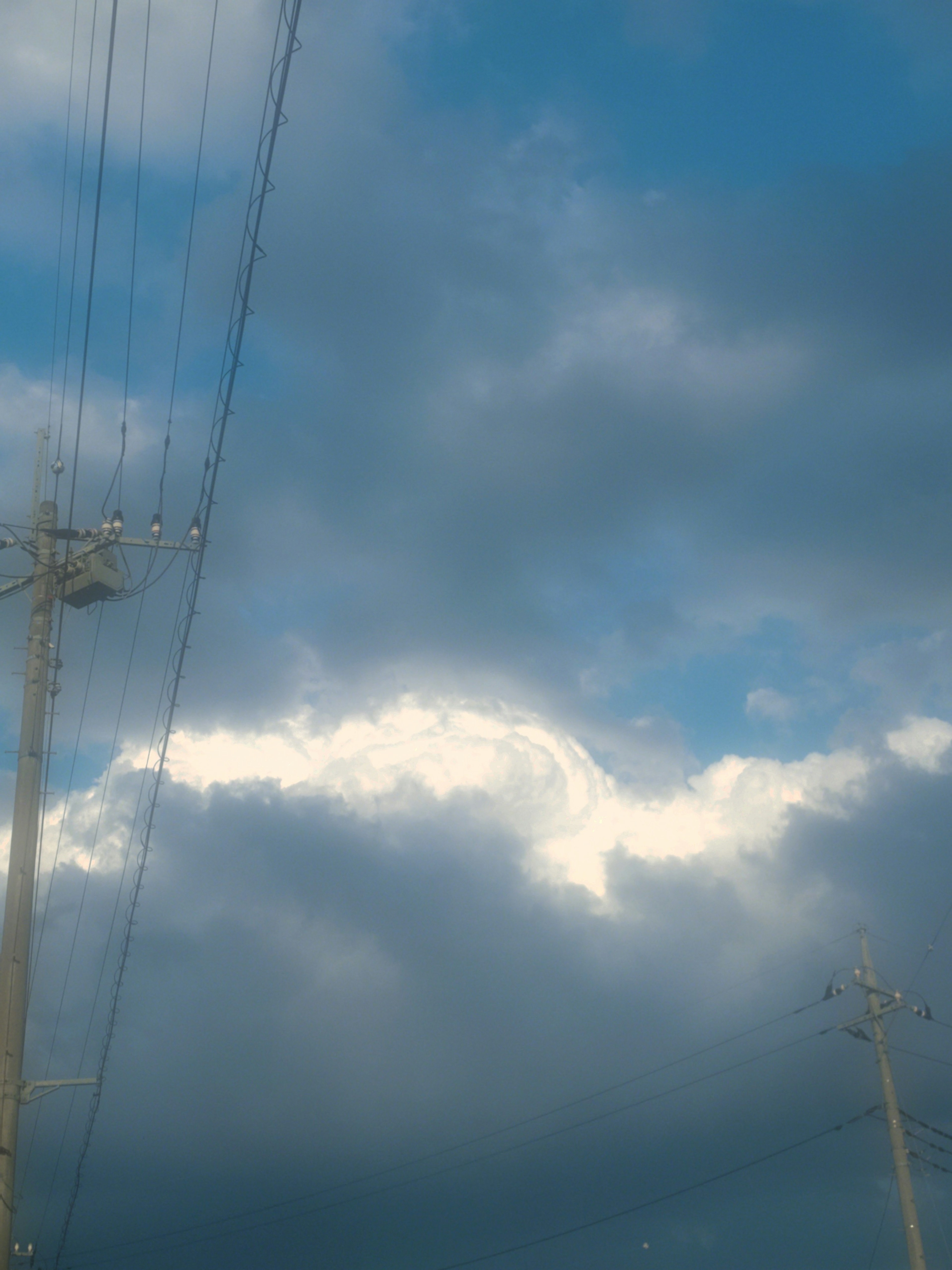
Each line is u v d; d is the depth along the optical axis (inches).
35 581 930.7
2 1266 781.9
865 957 1729.8
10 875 858.8
